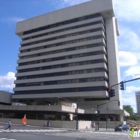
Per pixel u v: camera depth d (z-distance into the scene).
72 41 74.75
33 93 74.62
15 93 79.69
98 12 73.31
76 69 68.62
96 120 66.69
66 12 80.12
